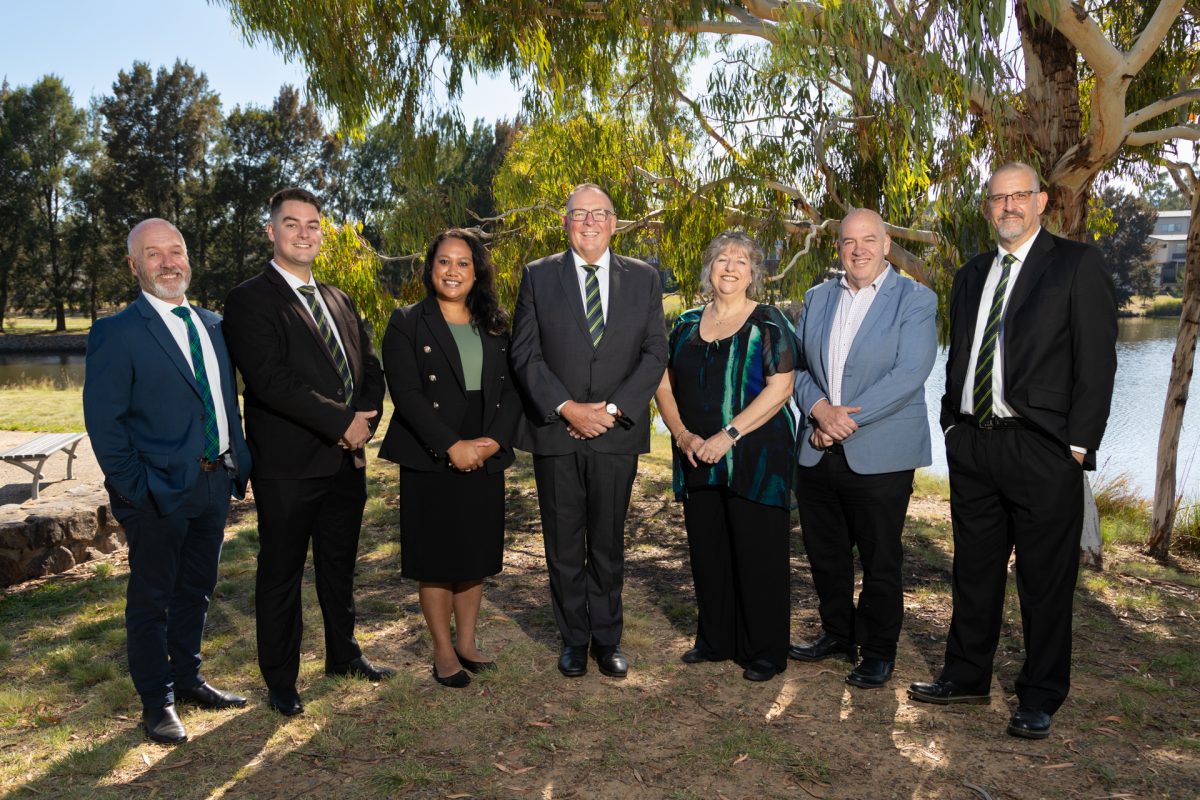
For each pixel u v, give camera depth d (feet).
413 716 10.65
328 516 11.44
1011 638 13.47
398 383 11.15
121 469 9.86
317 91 21.12
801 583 17.01
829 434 11.21
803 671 12.11
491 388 11.44
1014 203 10.14
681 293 24.47
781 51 17.26
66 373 97.30
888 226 20.63
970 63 15.93
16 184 170.60
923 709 10.84
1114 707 10.91
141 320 10.16
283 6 19.71
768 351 11.55
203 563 11.02
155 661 10.25
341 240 24.76
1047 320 9.97
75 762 9.52
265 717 10.71
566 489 11.72
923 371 11.12
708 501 12.15
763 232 22.41
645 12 19.76
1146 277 182.70
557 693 11.39
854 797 8.76
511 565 18.39
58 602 16.05
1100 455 46.01
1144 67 24.50
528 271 11.94
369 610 15.29
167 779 9.26
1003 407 10.32
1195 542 22.98
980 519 10.78
